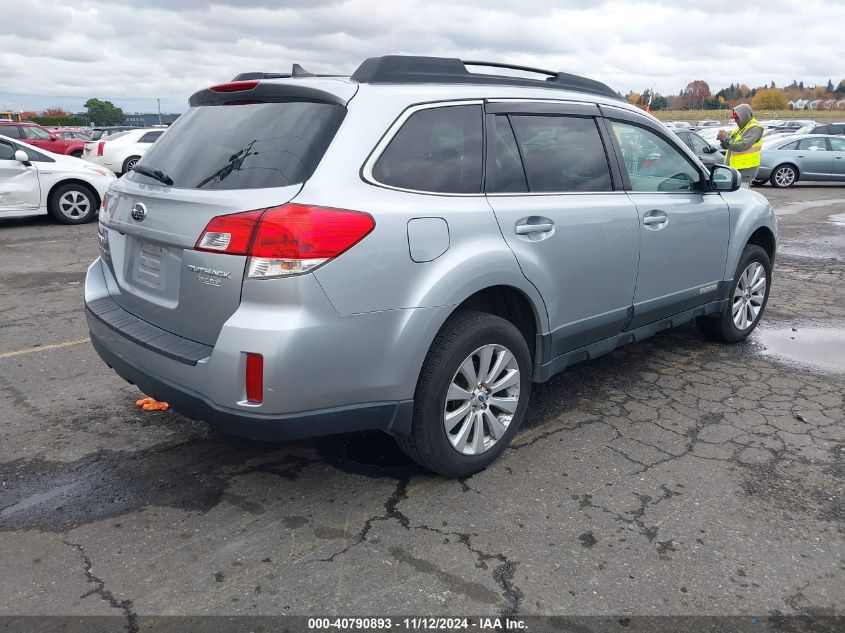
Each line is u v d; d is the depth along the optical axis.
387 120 2.89
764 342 5.43
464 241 3.00
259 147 2.83
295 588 2.50
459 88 3.23
